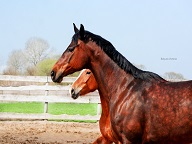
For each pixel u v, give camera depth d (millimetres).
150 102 6746
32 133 15148
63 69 7359
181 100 6500
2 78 18875
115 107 7121
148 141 6766
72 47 7355
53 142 13242
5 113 18562
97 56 7371
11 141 13180
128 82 7145
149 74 7105
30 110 23047
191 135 6430
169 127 6527
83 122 18844
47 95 19234
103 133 8617
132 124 6828
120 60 7312
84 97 19047
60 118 18844
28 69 37906
